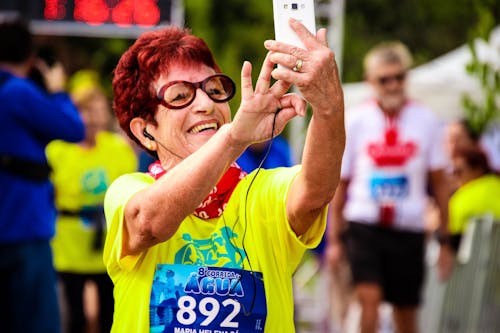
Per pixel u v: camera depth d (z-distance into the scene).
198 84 5.42
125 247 5.21
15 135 10.07
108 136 14.11
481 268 13.66
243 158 12.78
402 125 13.21
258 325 5.28
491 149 16.41
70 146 13.84
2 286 10.03
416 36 32.12
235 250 5.31
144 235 5.10
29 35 10.49
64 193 13.79
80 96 13.95
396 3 31.39
